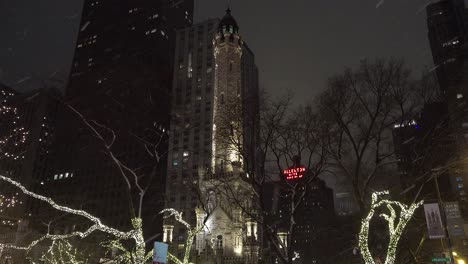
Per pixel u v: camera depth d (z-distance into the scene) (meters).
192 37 142.88
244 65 112.81
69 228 84.94
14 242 57.66
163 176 118.62
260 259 57.19
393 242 27.22
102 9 193.00
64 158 147.12
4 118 133.12
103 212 131.25
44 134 145.88
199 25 144.12
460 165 32.25
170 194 112.44
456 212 28.75
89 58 175.12
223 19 77.81
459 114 32.16
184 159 116.12
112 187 133.62
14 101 143.88
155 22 172.88
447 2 130.00
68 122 149.88
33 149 140.12
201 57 136.75
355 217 37.84
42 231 86.25
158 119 121.44
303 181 34.06
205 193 58.41
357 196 31.02
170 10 181.00
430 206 28.36
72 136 148.75
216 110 68.94
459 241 32.03
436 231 27.84
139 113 126.31
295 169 34.50
